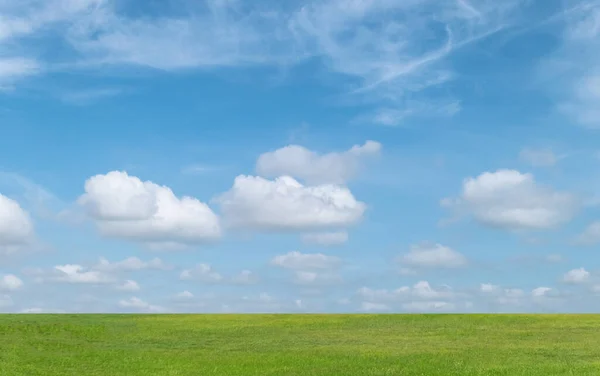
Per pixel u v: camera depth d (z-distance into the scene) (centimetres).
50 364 4406
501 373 3728
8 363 4375
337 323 6894
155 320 7169
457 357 4441
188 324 6825
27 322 6588
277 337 5900
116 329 6384
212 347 5300
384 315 7581
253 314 7975
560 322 6788
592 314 7656
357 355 4662
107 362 4491
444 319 7112
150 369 4216
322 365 4244
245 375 3962
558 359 4303
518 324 6644
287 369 4109
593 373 3659
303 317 7500
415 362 4253
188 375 4000
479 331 6134
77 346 5325
